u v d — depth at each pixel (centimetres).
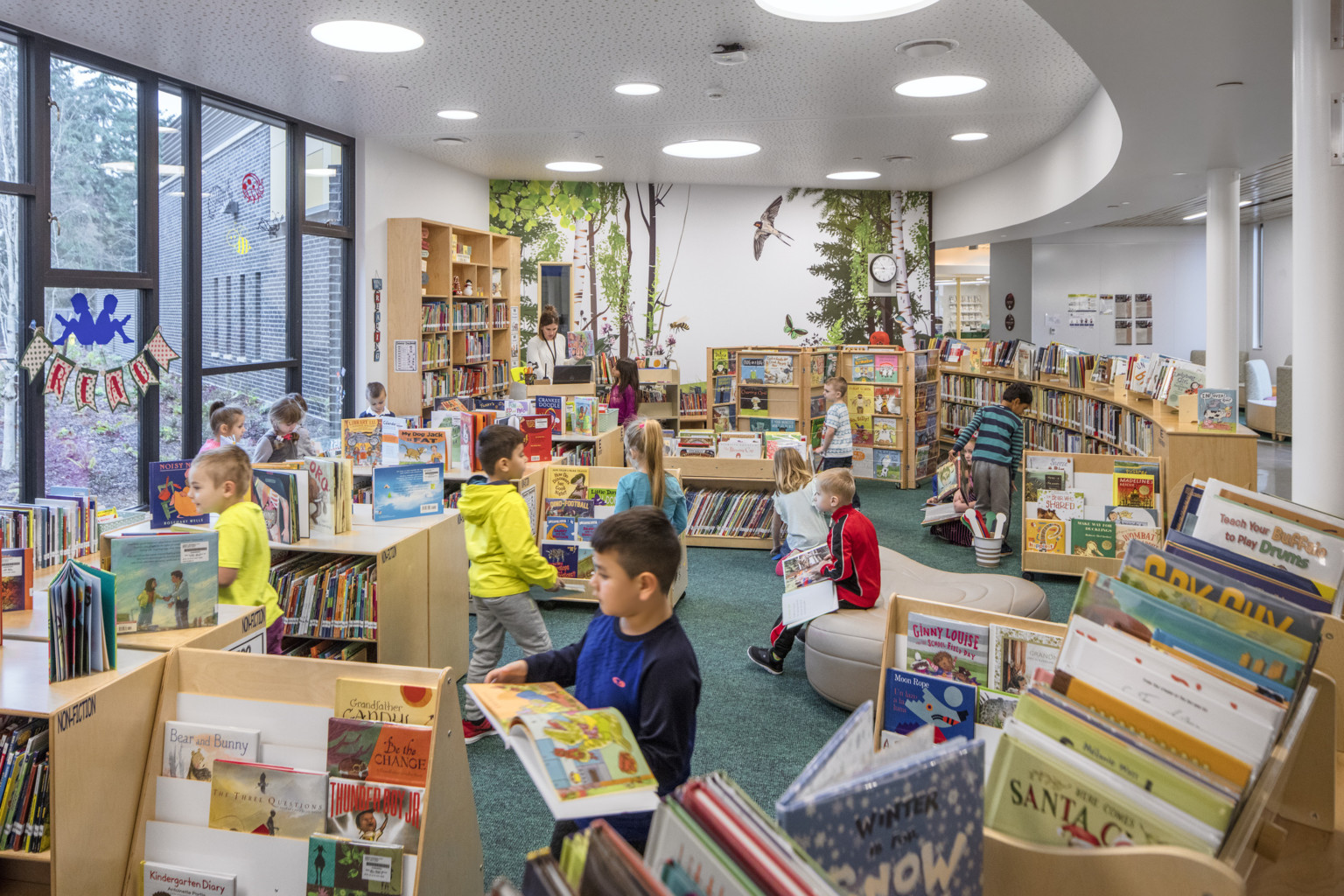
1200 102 575
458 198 1092
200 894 236
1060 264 1596
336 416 907
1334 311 343
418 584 453
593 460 737
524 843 328
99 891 232
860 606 462
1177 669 140
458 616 501
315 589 416
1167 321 1595
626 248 1207
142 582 268
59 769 220
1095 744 140
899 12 529
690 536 809
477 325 1056
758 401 1058
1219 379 813
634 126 850
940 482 859
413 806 229
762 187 1234
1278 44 461
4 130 549
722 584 689
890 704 221
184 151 695
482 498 409
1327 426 347
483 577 415
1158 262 1587
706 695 475
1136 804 135
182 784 244
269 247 800
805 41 591
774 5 528
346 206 904
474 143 931
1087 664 147
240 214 760
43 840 230
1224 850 131
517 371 1021
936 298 1277
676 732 198
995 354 1174
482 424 641
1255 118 614
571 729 171
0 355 551
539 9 528
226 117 743
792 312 1254
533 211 1180
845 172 1118
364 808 232
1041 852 138
